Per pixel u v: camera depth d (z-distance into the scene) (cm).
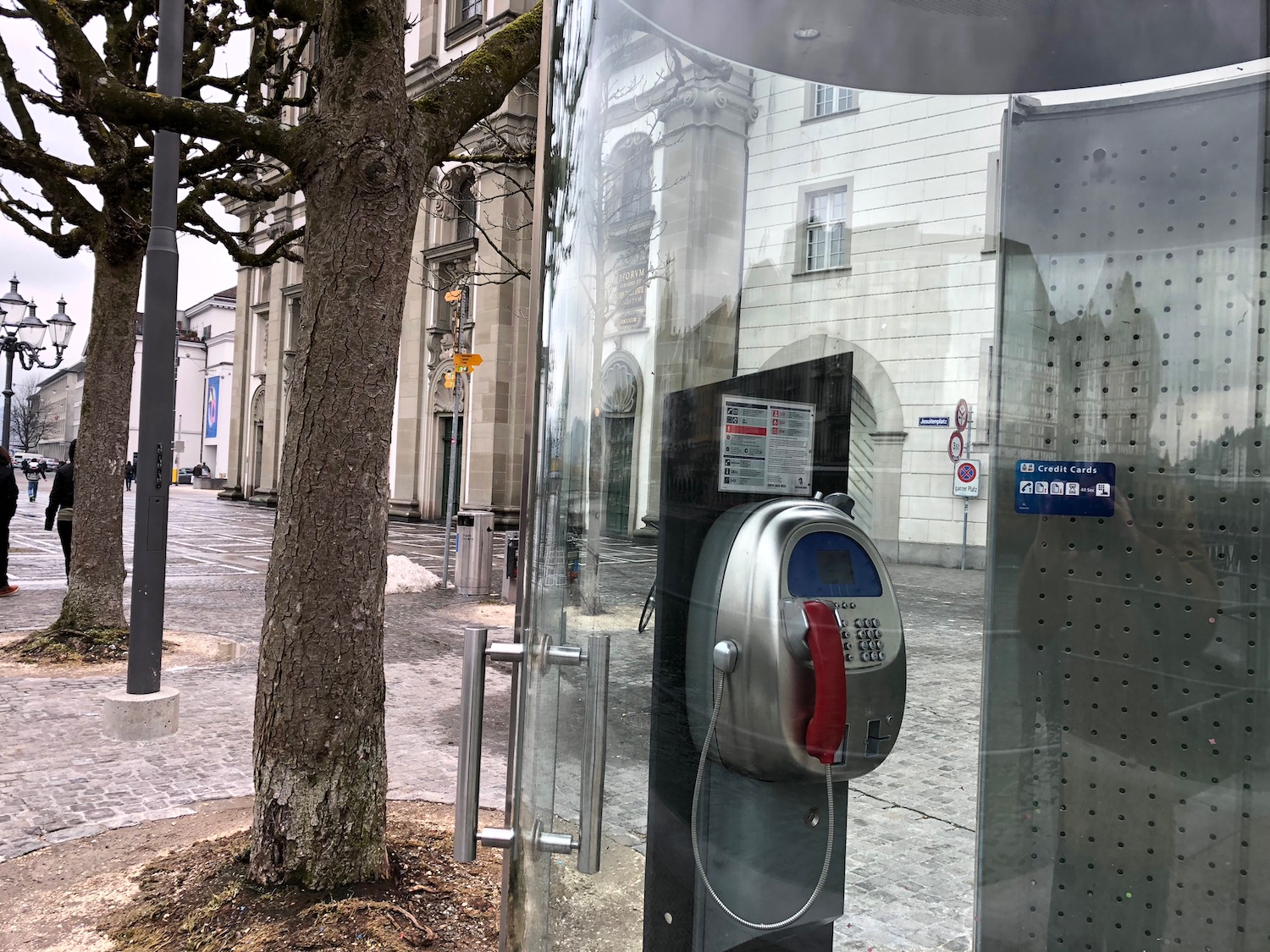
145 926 313
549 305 184
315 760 324
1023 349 186
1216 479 172
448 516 1218
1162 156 177
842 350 188
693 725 182
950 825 183
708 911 181
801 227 188
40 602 1034
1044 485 185
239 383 3797
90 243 751
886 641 179
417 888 341
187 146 658
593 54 183
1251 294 170
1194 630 174
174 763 504
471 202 2309
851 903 181
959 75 186
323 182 324
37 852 384
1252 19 167
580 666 178
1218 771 171
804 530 174
